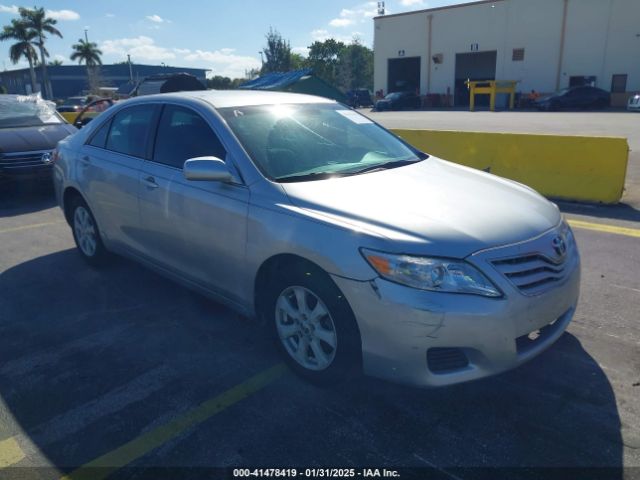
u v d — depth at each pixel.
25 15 58.12
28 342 3.79
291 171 3.40
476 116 27.69
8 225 6.93
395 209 2.88
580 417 2.82
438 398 3.02
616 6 35.12
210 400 3.06
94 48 64.31
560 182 7.38
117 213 4.42
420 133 8.87
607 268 4.83
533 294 2.70
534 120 23.14
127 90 34.91
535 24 38.38
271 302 3.24
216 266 3.53
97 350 3.65
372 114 33.72
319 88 27.42
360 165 3.62
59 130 9.02
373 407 2.96
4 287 4.79
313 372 3.09
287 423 2.85
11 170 8.05
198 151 3.69
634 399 2.96
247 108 3.81
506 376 3.21
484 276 2.60
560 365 3.31
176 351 3.61
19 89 95.00
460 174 3.66
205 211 3.48
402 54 45.44
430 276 2.56
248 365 3.42
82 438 2.77
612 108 33.56
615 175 6.92
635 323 3.81
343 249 2.72
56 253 5.73
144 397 3.11
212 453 2.64
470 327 2.55
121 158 4.36
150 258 4.22
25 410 3.01
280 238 2.99
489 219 2.86
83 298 4.52
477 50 41.31
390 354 2.65
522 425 2.78
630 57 35.47
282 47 55.59
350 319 2.79
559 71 38.22
